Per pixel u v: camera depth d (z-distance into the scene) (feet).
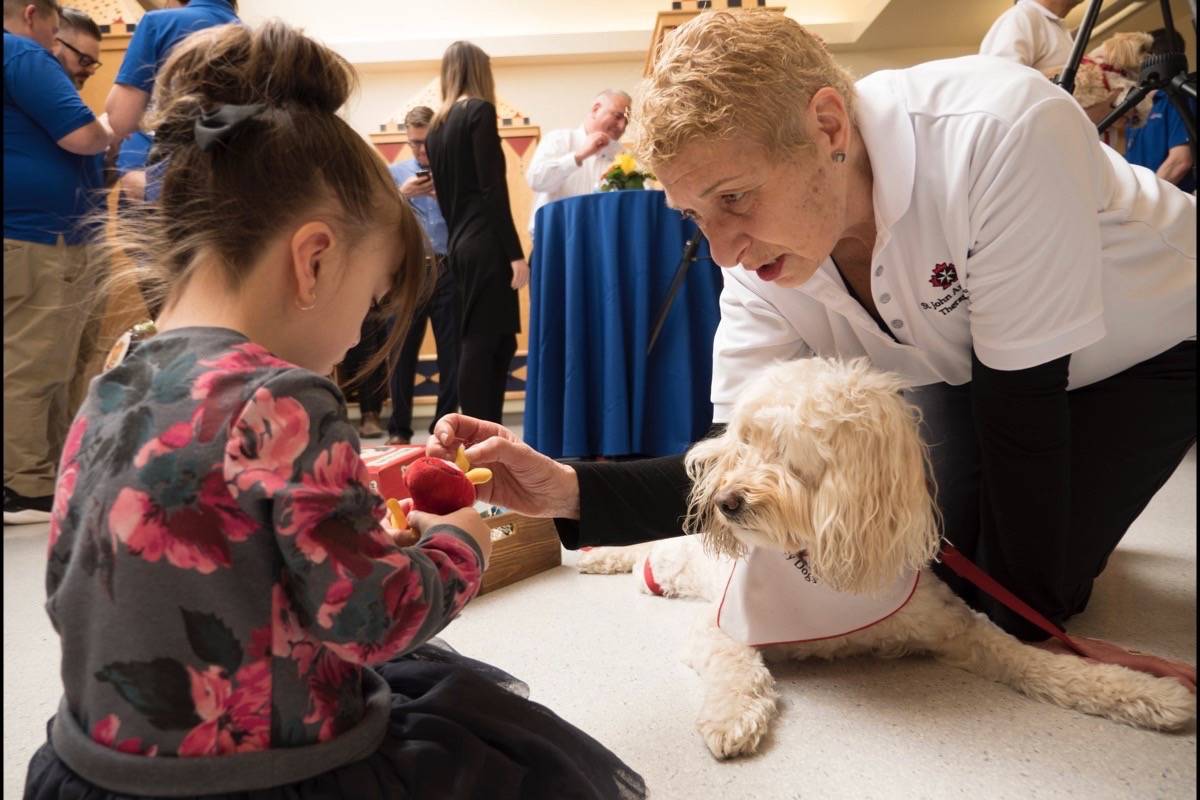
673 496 4.08
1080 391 4.51
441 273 11.93
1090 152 3.67
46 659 4.74
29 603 5.78
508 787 2.33
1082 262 3.46
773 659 4.32
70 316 8.09
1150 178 4.35
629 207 8.18
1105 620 4.53
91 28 9.96
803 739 3.49
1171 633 4.31
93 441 2.04
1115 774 3.09
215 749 1.93
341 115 2.51
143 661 1.88
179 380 2.01
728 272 4.74
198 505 1.91
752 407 4.03
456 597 2.26
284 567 1.98
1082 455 4.27
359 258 2.38
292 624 2.01
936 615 4.09
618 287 8.25
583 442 8.50
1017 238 3.42
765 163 3.09
